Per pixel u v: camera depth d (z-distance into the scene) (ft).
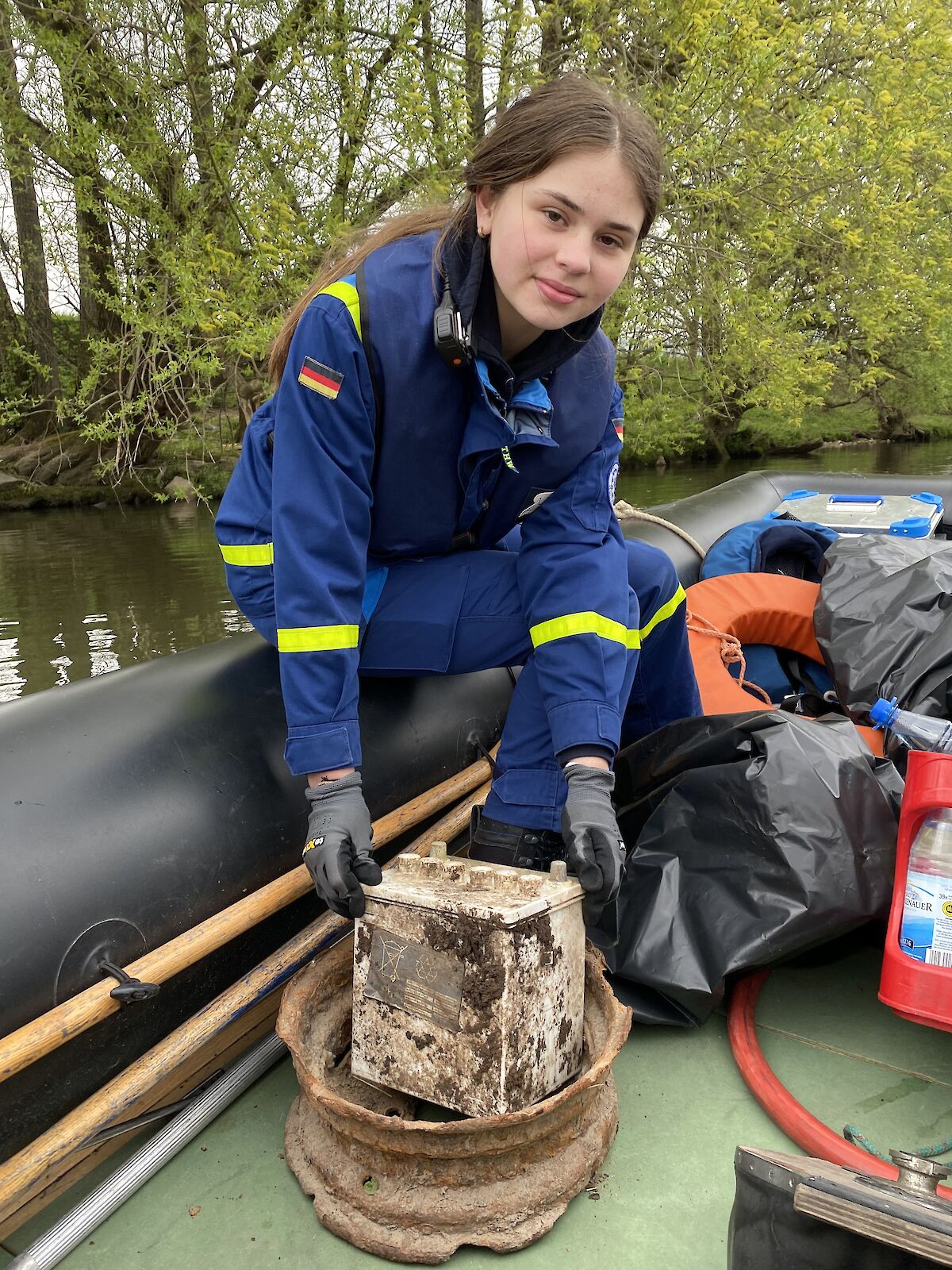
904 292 20.15
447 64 16.97
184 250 16.65
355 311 3.30
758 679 6.68
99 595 14.30
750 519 10.41
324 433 3.32
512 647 4.06
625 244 3.13
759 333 19.02
